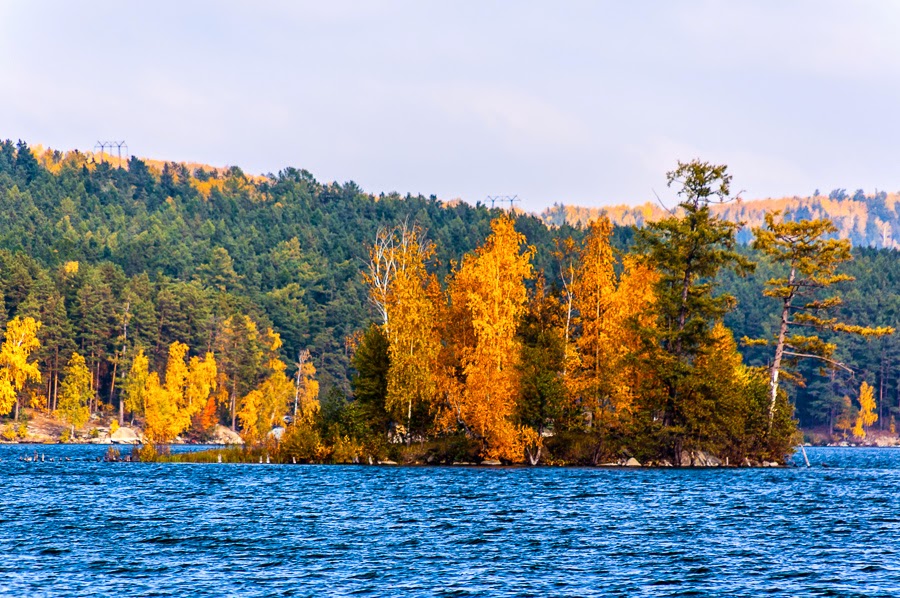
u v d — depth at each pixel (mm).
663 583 77812
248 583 77438
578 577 80062
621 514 118562
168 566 83938
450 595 73750
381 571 82188
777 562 86500
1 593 73688
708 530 105188
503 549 92812
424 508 124312
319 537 99875
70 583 77188
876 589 75500
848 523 111188
